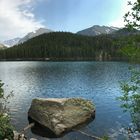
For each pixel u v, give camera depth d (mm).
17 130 25484
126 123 27516
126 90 13648
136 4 11281
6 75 91125
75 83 65562
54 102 27359
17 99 42812
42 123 26531
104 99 42750
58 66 137250
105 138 12453
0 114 15617
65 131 25547
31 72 102062
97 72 97312
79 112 27891
